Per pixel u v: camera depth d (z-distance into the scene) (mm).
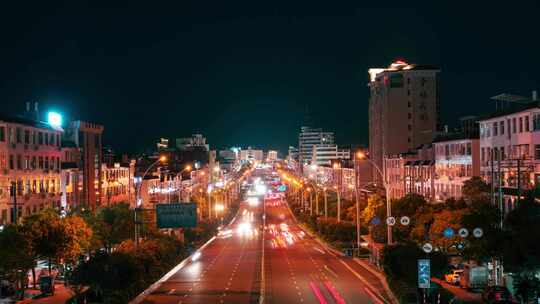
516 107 91750
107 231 81375
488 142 96625
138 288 62000
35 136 96625
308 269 84000
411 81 188750
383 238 95812
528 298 47562
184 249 101500
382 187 172625
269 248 118625
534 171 80000
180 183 161500
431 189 128500
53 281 68062
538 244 45906
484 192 86562
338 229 119500
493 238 53188
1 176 85375
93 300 57375
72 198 116375
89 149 128500
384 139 189250
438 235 70125
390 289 61125
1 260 57312
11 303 57562
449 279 68875
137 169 176375
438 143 125812
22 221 67562
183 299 59625
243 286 68062
